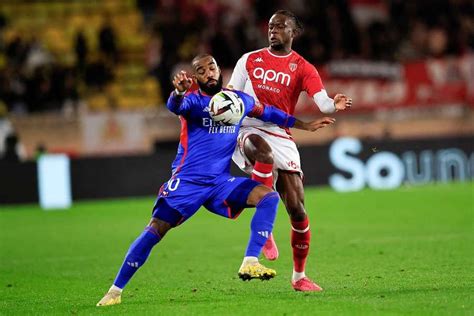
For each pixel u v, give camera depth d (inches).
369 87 3309.5
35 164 2810.0
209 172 1076.5
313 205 2573.8
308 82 1187.3
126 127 3058.6
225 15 3631.9
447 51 3688.5
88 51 3567.9
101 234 2070.6
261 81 1192.8
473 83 3378.4
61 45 3636.8
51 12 3747.5
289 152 1190.9
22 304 1155.3
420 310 965.2
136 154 2901.1
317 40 3501.5
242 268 1020.5
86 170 2851.9
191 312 999.6
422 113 3339.1
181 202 1067.9
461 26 3740.2
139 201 2824.8
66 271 1505.9
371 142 3085.6
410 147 3122.5
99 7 3789.4
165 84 3383.4
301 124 1142.3
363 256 1550.2
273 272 1011.3
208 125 1077.1
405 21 3718.0
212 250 1738.4
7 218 2488.9
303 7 3614.7
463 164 3174.2
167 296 1171.9
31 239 2018.9
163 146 3080.7
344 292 1131.9
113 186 2878.9
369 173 3080.7
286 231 2020.2
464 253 1540.4
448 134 3297.2
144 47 3673.7
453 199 2615.7
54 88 3250.5
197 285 1280.8
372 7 3818.9
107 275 1440.7
